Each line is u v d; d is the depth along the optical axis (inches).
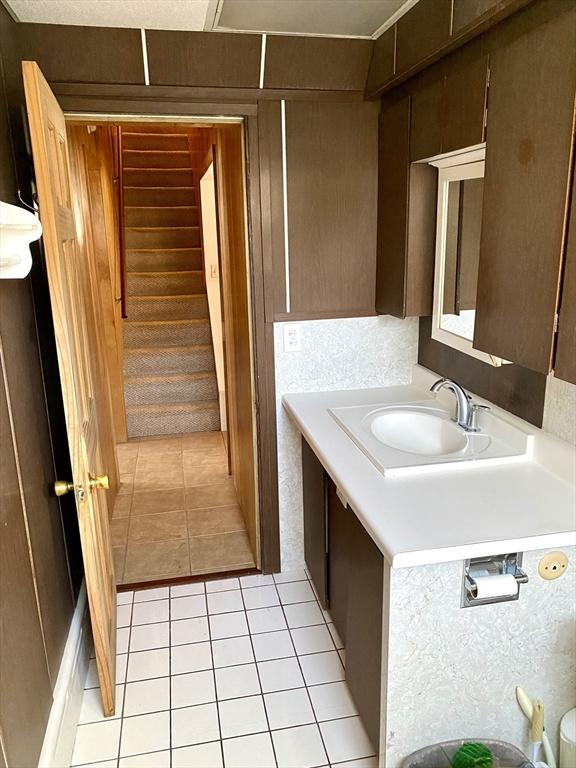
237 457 130.2
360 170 90.3
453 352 88.2
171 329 195.5
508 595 58.1
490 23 56.1
